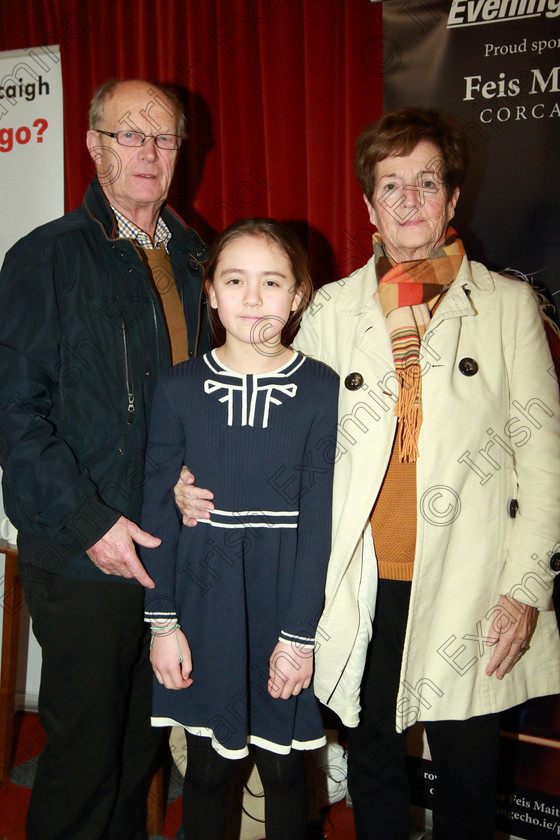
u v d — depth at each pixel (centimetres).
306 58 206
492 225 187
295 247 136
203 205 228
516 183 183
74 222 150
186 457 140
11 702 210
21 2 243
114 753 151
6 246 233
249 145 219
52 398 145
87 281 145
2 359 138
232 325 133
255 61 215
